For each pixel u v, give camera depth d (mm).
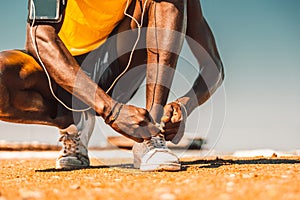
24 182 950
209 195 703
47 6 1054
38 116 1113
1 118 1083
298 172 930
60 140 1245
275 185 753
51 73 1046
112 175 1025
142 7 1100
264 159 1418
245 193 704
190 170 1057
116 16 1122
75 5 1092
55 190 800
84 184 872
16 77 1048
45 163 1705
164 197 694
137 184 841
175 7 1066
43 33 1051
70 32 1125
